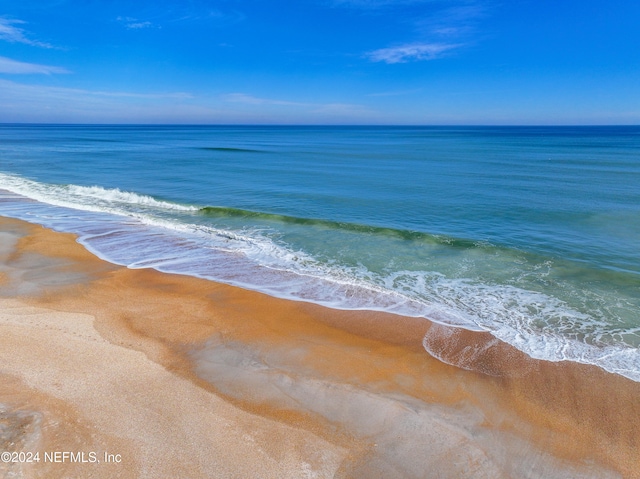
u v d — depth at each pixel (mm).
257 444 4832
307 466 4547
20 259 11211
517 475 4555
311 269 11062
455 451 4848
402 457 4723
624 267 11383
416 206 19281
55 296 8867
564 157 44031
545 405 5715
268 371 6355
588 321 8289
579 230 15172
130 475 4301
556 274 10859
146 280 10000
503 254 12414
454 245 13242
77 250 12125
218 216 17062
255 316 8242
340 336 7535
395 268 11234
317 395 5797
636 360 6844
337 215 17547
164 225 15242
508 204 19609
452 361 6785
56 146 57812
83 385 5730
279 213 17750
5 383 5648
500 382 6230
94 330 7379
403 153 50219
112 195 21016
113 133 123625
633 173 30438
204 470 4426
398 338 7500
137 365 6332
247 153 49688
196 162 38219
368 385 6078
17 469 4227
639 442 5047
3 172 29234
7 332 7117
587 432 5211
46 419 4980
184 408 5395
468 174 30141
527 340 7496
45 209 17562
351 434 5059
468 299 9266
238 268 11008
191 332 7500
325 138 97625
